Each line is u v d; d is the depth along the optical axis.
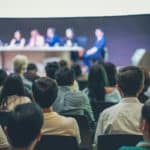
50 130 3.30
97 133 3.41
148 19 12.16
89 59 11.99
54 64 6.24
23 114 2.04
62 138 2.95
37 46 11.70
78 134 3.43
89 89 5.10
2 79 5.18
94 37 12.20
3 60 11.73
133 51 12.56
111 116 3.34
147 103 2.22
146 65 8.31
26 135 2.01
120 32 12.26
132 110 3.30
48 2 5.50
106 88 5.07
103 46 12.02
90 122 4.50
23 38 11.38
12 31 10.77
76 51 11.94
